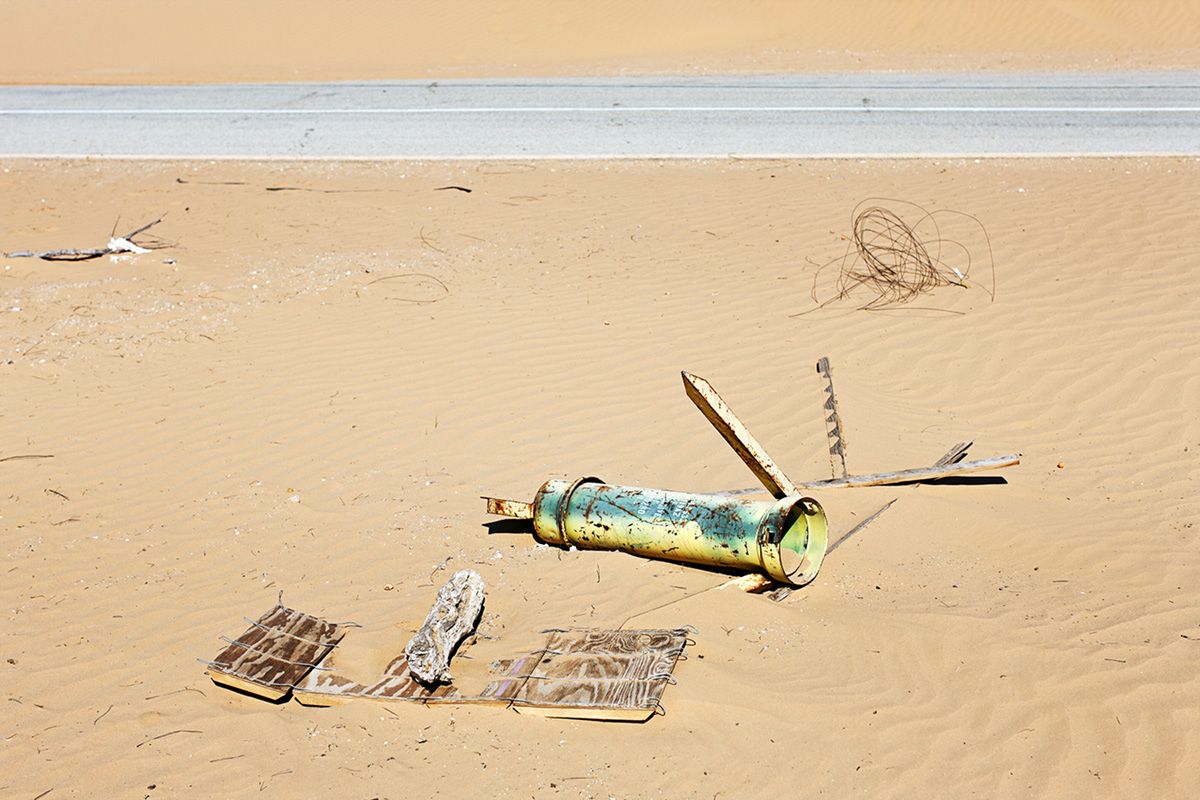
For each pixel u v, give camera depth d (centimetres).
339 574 710
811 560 653
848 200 1432
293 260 1345
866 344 1047
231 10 2859
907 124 1823
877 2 2694
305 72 2530
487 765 508
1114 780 480
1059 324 1069
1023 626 594
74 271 1354
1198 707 519
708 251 1288
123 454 914
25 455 920
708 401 630
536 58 2583
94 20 2877
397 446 893
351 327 1133
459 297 1193
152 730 563
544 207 1486
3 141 2005
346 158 1786
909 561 677
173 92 2361
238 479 860
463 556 717
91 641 656
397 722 545
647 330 1084
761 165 1622
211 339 1130
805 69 2336
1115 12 2616
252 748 539
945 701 533
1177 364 987
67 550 775
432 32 2719
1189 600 623
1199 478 816
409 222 1463
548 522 707
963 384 982
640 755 505
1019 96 2005
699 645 576
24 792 525
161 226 1516
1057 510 768
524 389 977
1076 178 1468
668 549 665
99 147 1934
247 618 662
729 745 507
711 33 2664
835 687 543
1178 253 1191
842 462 818
